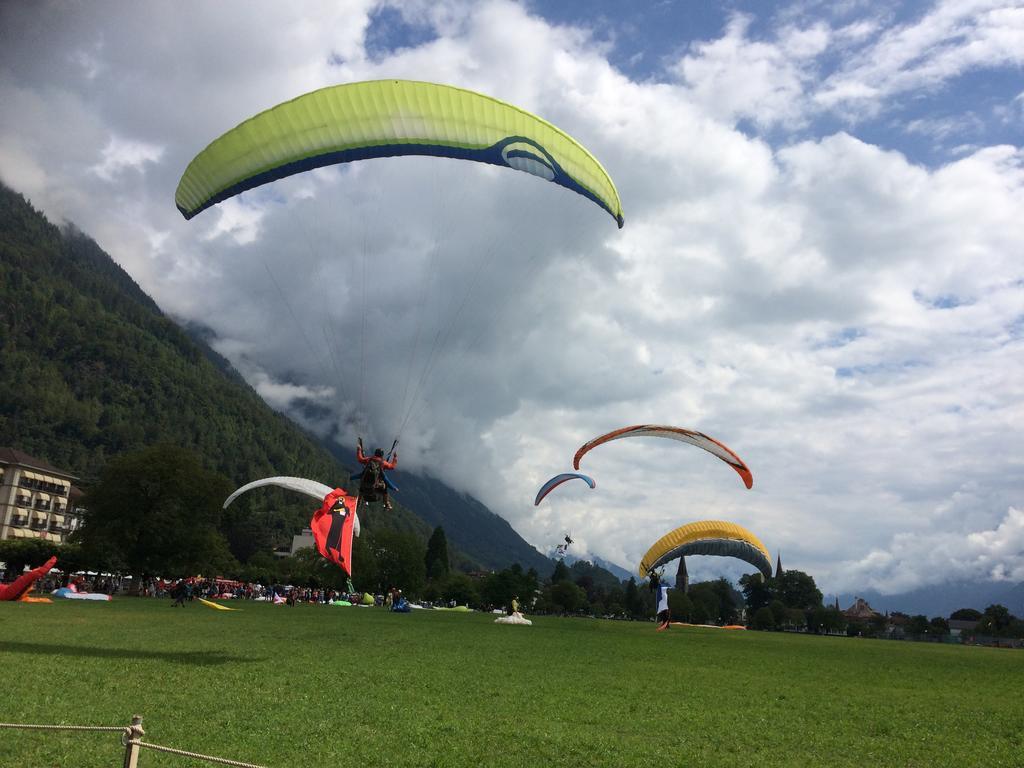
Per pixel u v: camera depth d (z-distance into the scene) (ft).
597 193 67.31
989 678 90.99
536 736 37.32
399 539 431.84
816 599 561.02
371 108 59.88
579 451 136.67
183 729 33.81
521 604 455.63
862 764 36.83
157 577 270.26
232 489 259.60
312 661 61.31
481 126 61.11
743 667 84.99
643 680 64.08
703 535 183.11
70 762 28.25
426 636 101.50
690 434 129.49
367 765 30.35
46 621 90.07
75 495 507.71
